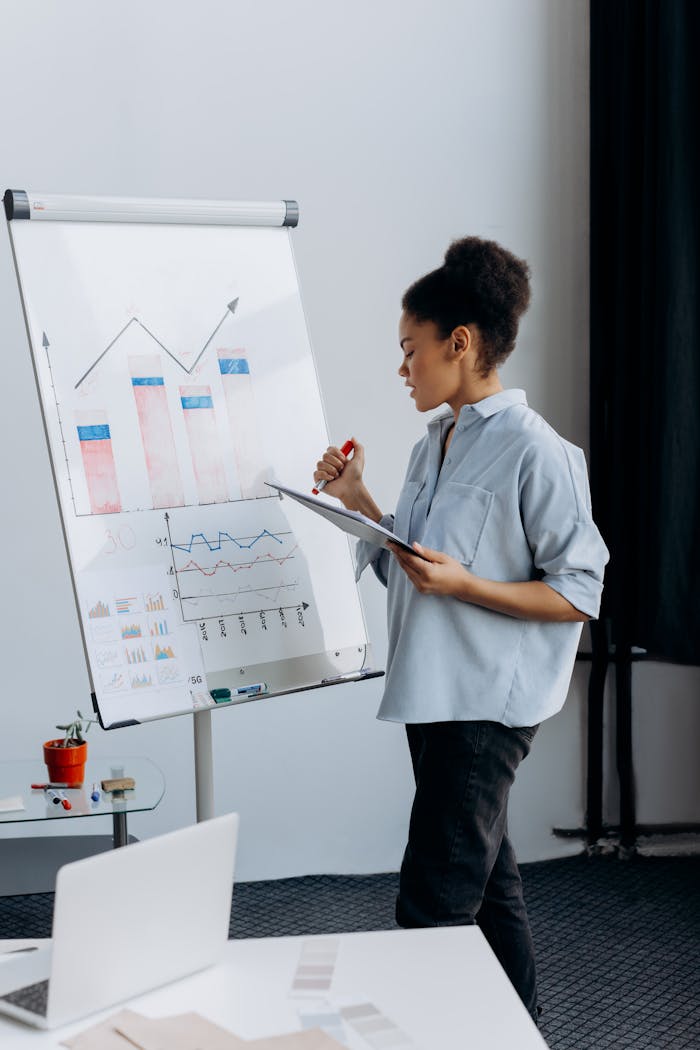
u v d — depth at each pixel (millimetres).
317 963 1227
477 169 3152
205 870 1176
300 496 1721
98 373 2004
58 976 1071
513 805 3299
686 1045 2297
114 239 2078
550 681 1887
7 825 2986
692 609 2926
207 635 2002
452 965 1226
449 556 1852
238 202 2209
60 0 2850
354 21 3041
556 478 1836
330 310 3098
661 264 2891
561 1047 2279
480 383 1938
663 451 2918
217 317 2152
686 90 2844
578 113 3195
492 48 3131
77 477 1945
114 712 1883
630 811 3303
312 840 3193
